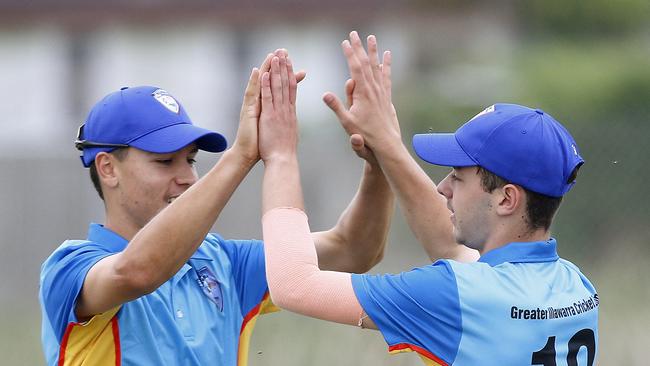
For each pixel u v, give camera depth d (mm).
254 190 43875
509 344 11664
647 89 55281
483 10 73562
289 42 75438
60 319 12594
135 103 13281
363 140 13945
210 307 13453
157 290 13078
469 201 12406
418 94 57688
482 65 65250
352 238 14789
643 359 26547
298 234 12523
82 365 12594
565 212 33406
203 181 12492
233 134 74938
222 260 14031
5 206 47031
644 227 32781
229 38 76312
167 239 12023
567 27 68000
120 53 77250
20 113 76875
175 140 13078
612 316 28859
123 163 13258
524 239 12352
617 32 66750
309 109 71688
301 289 12172
